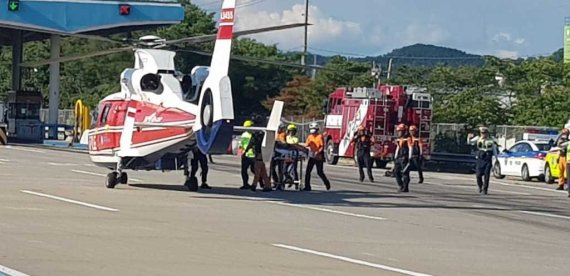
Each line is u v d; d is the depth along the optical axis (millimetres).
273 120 24000
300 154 26828
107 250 13203
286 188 27562
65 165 33312
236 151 48219
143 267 11875
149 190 23750
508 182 36750
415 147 28250
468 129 46500
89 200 20375
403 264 13133
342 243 15141
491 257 14406
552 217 21938
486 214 21812
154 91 23141
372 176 32875
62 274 11172
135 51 24156
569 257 14906
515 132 47500
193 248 13758
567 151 29469
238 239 14992
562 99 56875
